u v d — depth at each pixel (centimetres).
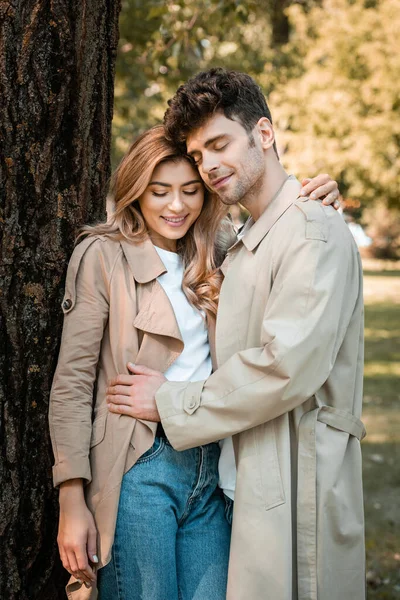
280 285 214
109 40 247
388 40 1614
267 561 212
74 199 236
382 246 3800
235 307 227
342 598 220
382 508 508
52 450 232
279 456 217
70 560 217
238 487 219
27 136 226
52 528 237
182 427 215
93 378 224
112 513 218
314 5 1733
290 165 1659
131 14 632
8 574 228
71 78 230
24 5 223
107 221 240
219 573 229
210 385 216
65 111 232
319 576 216
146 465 222
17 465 229
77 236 235
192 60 780
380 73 1605
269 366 207
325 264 213
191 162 235
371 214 3644
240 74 227
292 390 208
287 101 1667
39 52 225
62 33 226
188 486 227
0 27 221
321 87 1648
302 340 206
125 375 223
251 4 539
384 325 1591
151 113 1038
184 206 236
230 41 1031
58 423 219
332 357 216
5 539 227
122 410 221
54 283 233
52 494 235
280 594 212
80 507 217
